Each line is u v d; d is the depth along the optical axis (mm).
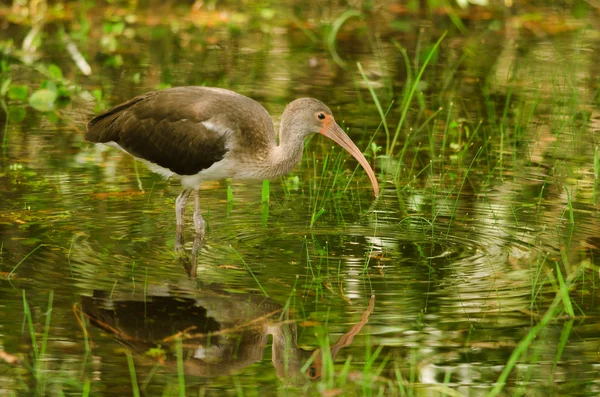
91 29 24672
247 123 12352
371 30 25000
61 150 15719
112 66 21109
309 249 11828
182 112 12375
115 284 10562
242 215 13117
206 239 12141
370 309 10031
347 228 12625
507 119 17500
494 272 11062
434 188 14078
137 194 13820
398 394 8375
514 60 21859
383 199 13820
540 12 27016
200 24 25766
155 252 11625
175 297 10273
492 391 8133
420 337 9406
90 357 8969
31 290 10344
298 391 8461
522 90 19281
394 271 11094
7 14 25359
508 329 9578
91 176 14516
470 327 9609
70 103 18438
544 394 8352
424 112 17906
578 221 12742
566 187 13328
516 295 10398
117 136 12789
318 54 22500
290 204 13609
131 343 9258
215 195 14016
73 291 10336
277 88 19328
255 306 10109
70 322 9641
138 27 25281
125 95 18750
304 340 9375
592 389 8438
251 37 24375
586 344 9289
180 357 8672
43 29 24422
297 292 10469
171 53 22469
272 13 26484
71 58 21656
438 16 26500
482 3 22953
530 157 15609
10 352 9008
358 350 9172
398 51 22734
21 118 17469
